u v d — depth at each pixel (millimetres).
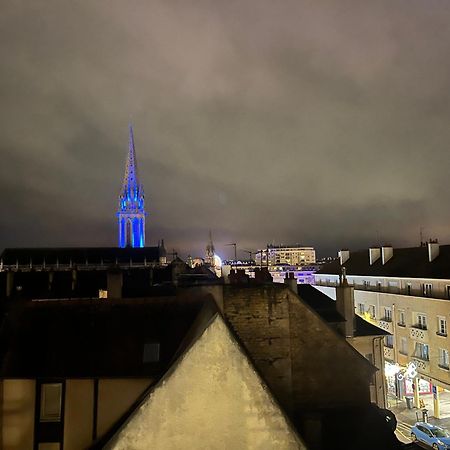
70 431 12766
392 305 48969
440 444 31078
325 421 13844
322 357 14766
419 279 45656
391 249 55906
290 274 28969
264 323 14531
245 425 9398
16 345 13961
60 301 15492
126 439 9258
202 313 12883
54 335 14234
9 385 13062
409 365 42250
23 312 15078
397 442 13562
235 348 9594
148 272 66000
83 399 12945
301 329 14852
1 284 53469
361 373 14883
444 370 39875
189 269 57344
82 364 13375
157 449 9234
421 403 41781
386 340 49562
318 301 31688
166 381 9469
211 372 9492
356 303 56562
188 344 10742
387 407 36906
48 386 13125
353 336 28219
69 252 133250
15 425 12914
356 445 13047
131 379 12828
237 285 14727
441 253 46500
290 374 14492
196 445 9305
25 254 130500
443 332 41625
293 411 14086
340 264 66812
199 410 9391
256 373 9555
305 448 9328
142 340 13953
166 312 14875
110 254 133250
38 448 12789
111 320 14781
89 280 60219
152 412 9359
